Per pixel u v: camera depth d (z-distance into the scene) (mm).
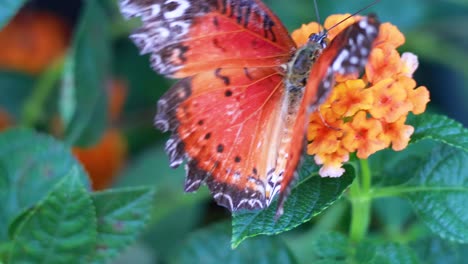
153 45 306
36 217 335
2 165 363
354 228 336
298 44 331
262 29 310
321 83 289
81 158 416
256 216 312
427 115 321
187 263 362
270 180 311
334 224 378
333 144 310
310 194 315
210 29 306
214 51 308
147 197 343
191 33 306
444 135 318
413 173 335
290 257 357
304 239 383
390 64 312
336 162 312
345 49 287
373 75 312
